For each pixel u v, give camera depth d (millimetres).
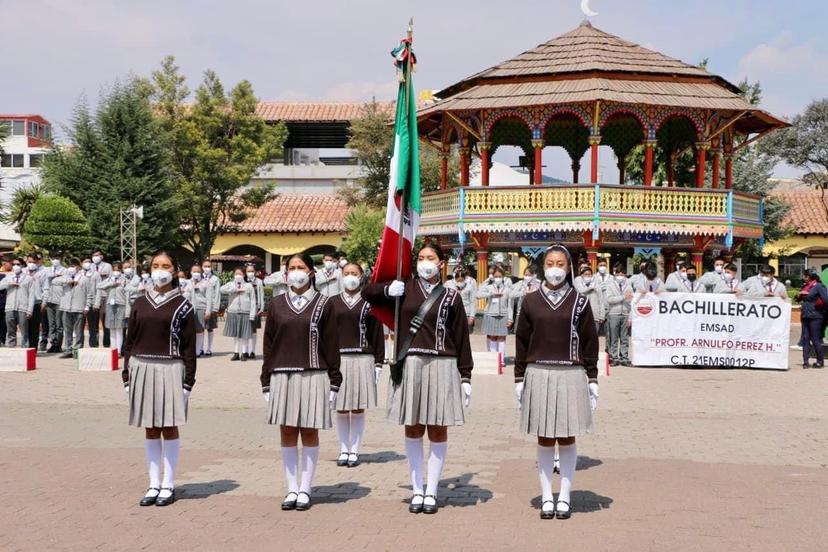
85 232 35469
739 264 38562
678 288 19328
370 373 9242
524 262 47594
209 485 8242
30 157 64688
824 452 9828
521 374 7293
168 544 6418
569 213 26609
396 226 7965
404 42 8188
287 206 48594
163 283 7539
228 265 47750
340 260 18531
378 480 8539
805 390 15180
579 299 7211
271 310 7523
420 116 29391
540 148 27453
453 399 7324
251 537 6594
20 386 15172
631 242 27375
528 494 7938
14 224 43062
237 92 39969
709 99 27406
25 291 20547
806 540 6531
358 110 50531
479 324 27750
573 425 6992
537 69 28484
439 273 7594
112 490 8016
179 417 7449
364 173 45750
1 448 9969
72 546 6363
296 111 51250
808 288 18906
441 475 8680
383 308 7848
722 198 27531
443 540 6520
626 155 33344
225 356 21000
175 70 40406
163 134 38500
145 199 37594
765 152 46750
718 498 7754
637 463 9219
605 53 28859
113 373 17016
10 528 6812
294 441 7520
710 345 18328
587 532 6723
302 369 7332
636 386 15547
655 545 6398
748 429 11305
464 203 27781
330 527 6867
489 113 27844
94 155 38375
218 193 40875
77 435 10773
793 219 46656
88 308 20688
